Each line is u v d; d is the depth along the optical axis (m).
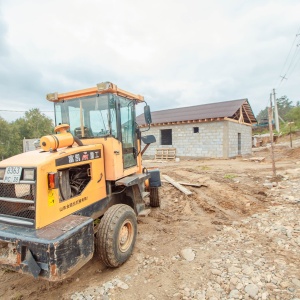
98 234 3.25
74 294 2.92
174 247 3.98
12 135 34.44
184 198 6.96
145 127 20.09
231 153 17.08
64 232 2.55
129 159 4.60
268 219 4.91
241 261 3.36
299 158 14.13
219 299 2.64
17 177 2.72
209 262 3.40
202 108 20.67
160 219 5.41
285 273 3.00
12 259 2.54
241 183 8.23
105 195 3.87
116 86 3.86
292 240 3.90
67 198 3.12
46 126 43.50
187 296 2.74
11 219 2.80
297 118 39.75
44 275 2.37
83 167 3.55
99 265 3.56
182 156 18.38
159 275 3.20
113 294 2.85
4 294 3.05
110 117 3.86
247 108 20.73
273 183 7.72
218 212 5.71
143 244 4.12
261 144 31.34
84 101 4.07
